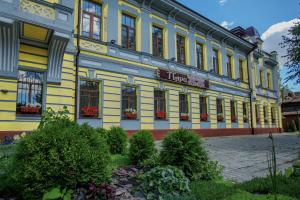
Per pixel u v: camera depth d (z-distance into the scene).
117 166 6.87
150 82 16.36
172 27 18.72
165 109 17.36
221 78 23.23
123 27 15.55
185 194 4.42
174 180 4.59
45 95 11.03
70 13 11.30
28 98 10.75
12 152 5.20
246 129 25.98
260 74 31.00
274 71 33.78
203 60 21.62
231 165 8.06
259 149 12.38
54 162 3.96
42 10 10.41
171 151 5.87
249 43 27.39
